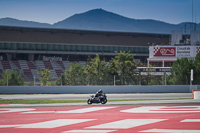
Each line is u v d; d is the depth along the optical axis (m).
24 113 71.38
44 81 187.62
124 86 140.75
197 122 57.31
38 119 62.47
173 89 145.12
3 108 81.88
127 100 100.19
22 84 154.75
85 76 142.88
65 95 125.56
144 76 160.12
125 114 68.31
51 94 132.75
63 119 62.19
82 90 138.38
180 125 54.47
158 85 144.00
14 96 121.94
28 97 116.69
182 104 89.00
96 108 79.81
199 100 98.69
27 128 52.97
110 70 168.12
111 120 60.47
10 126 54.94
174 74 155.38
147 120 60.12
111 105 87.06
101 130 50.75
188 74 152.38
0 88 136.50
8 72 164.38
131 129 51.41
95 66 170.62
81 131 50.09
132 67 168.50
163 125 54.66
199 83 151.88
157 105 86.38
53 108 80.94
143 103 89.88
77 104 88.94
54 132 49.59
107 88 139.25
